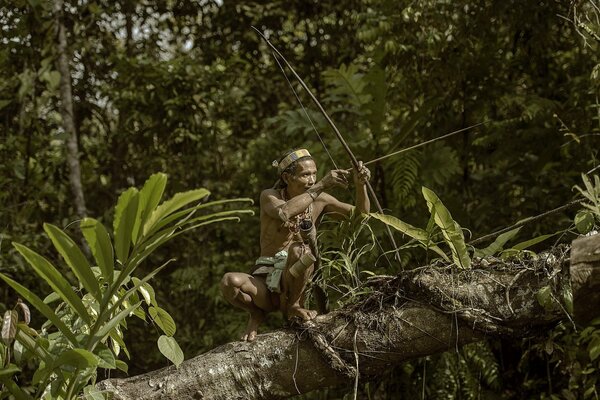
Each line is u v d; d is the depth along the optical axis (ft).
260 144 29.66
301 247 13.91
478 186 26.35
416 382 21.52
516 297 13.89
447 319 14.03
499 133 24.76
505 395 23.89
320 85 32.76
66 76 28.12
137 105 29.37
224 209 29.32
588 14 21.44
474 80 25.63
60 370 13.01
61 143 31.30
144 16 32.68
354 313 14.43
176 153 30.53
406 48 24.56
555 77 26.30
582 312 12.98
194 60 29.96
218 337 27.14
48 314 12.72
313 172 14.43
